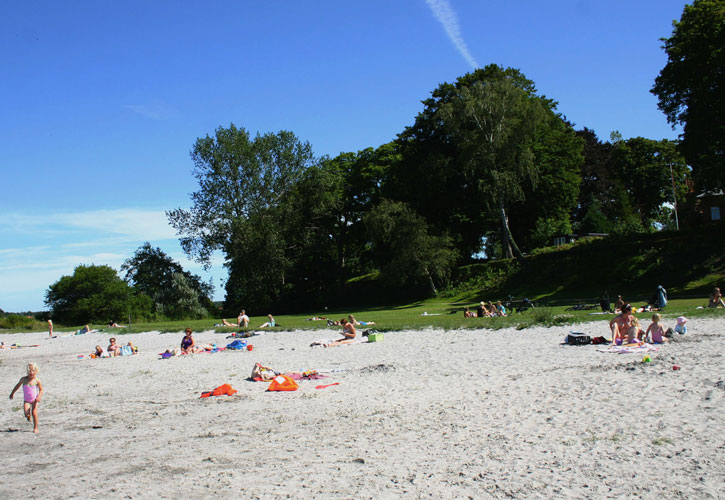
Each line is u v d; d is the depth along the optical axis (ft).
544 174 211.82
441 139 216.74
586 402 37.35
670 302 119.44
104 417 45.37
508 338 75.41
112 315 230.68
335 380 55.11
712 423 30.42
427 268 203.51
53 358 102.12
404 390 47.55
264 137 220.64
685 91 155.63
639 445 28.19
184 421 41.88
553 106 227.40
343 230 257.34
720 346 53.62
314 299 249.34
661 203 287.28
